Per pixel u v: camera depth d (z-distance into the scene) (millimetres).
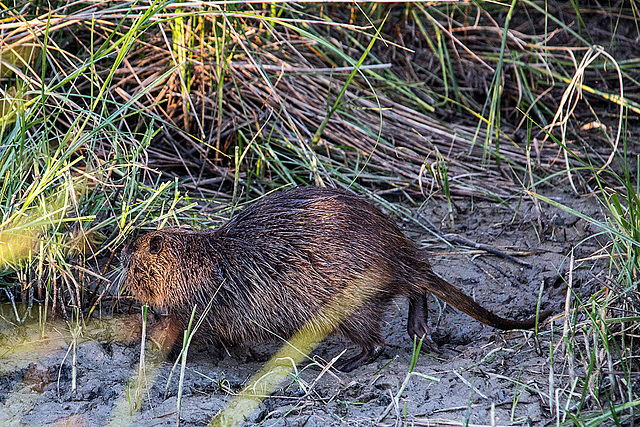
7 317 6285
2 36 7160
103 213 7121
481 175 9289
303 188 6355
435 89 11117
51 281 6344
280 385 5691
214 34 8891
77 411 5215
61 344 5977
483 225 8453
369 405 5355
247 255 6031
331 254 5934
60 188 6551
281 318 6039
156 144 8984
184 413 5215
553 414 5023
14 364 5660
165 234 6184
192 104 8453
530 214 8492
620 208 5973
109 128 8023
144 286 6184
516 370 5688
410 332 6363
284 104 9172
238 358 6320
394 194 9016
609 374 5180
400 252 6148
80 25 8656
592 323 5375
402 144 9633
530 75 11258
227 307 6062
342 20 11039
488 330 6789
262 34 9852
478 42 11898
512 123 10961
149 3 8430
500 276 7562
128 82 9094
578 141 10281
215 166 8781
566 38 12523
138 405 5277
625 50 12344
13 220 6117
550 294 7242
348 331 6070
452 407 5258
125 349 6047
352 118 9477
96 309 6570
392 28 11195
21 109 6344
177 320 6188
